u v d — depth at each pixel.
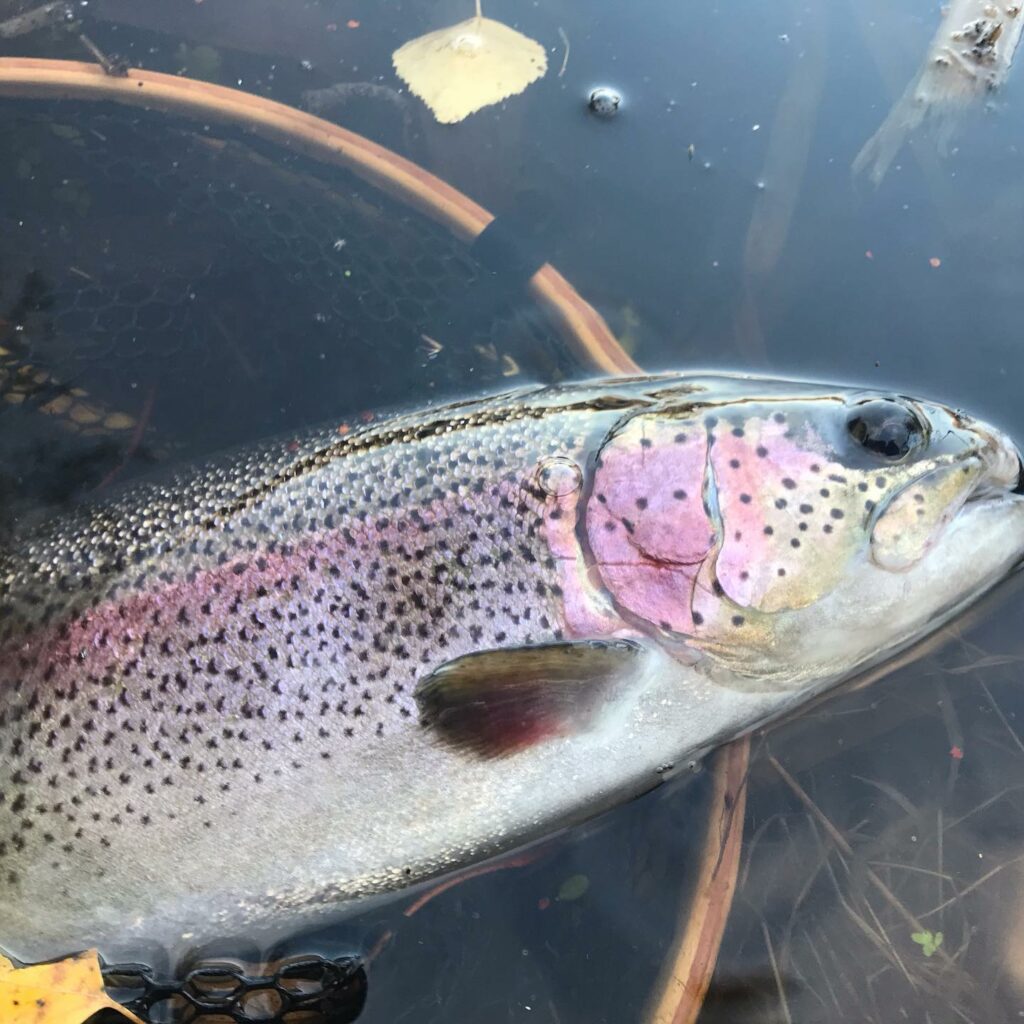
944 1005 0.23
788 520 0.25
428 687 0.24
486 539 0.25
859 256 0.33
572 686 0.25
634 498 0.25
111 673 0.24
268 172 0.34
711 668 0.26
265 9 0.39
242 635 0.24
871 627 0.26
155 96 0.34
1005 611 0.27
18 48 0.36
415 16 0.39
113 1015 0.24
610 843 0.26
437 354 0.31
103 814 0.24
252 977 0.24
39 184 0.33
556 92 0.36
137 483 0.27
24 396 0.31
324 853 0.24
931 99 0.35
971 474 0.25
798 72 0.36
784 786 0.26
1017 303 0.31
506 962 0.24
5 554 0.26
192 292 0.32
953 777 0.26
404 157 0.35
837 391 0.26
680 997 0.23
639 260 0.33
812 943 0.24
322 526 0.25
